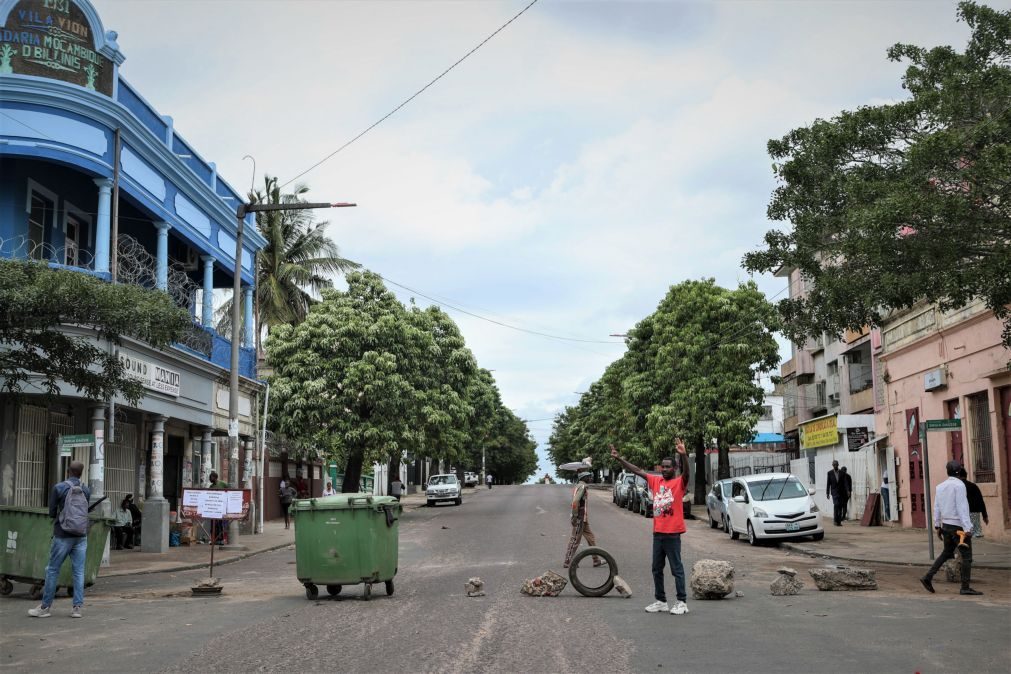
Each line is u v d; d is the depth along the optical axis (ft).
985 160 43.62
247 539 88.84
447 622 35.35
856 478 103.14
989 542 68.90
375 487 209.36
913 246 47.37
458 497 162.91
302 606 41.14
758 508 75.36
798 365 176.24
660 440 133.69
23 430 67.00
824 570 45.16
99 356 54.85
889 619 35.12
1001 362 69.31
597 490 240.32
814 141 54.24
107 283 52.34
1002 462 69.82
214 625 35.24
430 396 133.39
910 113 49.83
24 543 44.98
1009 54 51.49
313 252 152.15
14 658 28.68
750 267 58.65
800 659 27.30
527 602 41.19
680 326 134.92
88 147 69.36
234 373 80.23
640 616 36.45
